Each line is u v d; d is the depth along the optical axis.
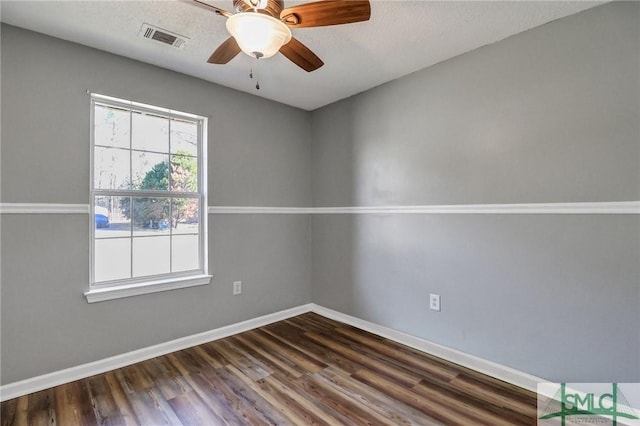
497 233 2.24
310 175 3.69
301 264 3.62
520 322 2.13
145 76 2.52
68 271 2.19
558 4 1.83
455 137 2.45
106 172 2.41
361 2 1.38
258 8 1.44
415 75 2.70
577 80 1.91
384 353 2.61
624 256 1.77
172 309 2.66
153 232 2.63
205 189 2.89
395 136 2.85
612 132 1.80
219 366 2.39
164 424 1.76
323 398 2.00
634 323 1.74
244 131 3.13
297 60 1.87
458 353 2.44
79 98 2.24
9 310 1.99
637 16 1.72
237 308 3.07
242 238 3.12
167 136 2.72
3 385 1.96
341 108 3.33
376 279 3.02
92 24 2.01
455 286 2.46
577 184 1.91
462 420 1.79
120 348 2.39
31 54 2.07
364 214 3.12
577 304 1.92
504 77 2.20
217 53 1.84
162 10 1.88
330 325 3.25
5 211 1.98
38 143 2.09
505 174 2.20
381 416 1.82
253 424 1.76
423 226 2.66
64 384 2.14
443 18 1.96
